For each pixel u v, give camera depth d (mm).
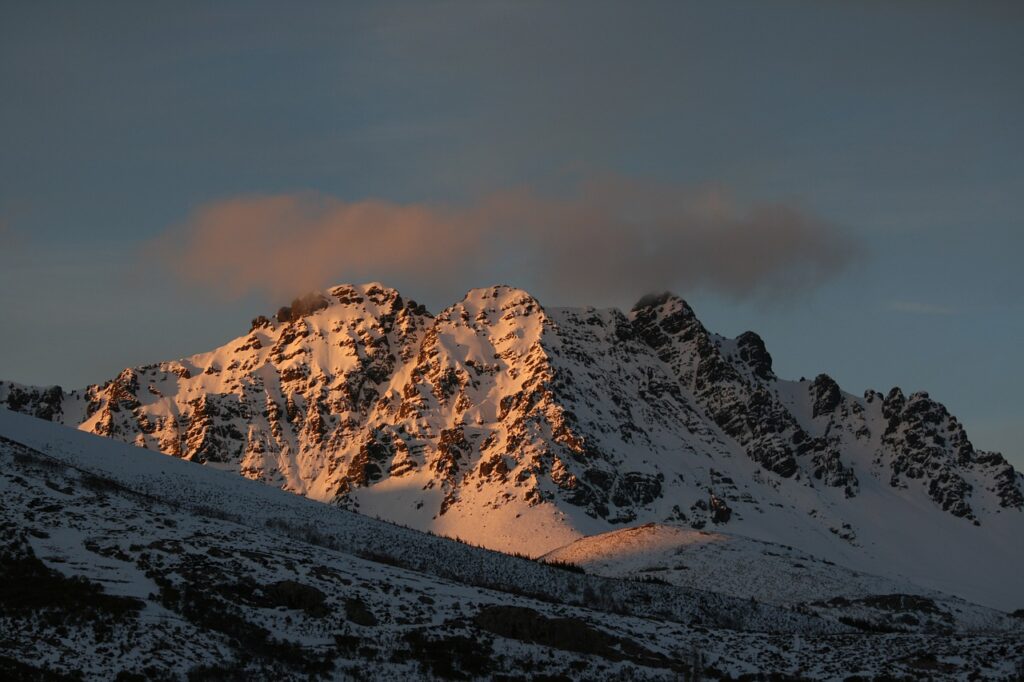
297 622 137875
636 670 141875
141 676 114250
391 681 127188
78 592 128625
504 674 134125
